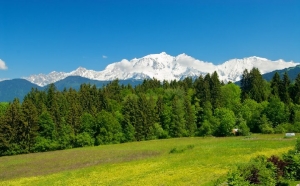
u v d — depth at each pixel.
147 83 172.12
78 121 108.12
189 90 139.75
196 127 116.06
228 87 130.50
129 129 109.81
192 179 33.88
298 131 99.31
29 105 97.06
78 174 45.41
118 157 66.00
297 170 27.20
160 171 40.75
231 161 42.53
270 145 57.50
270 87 134.75
